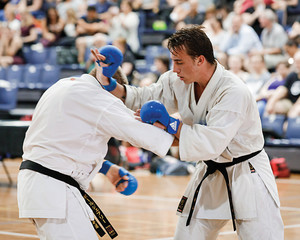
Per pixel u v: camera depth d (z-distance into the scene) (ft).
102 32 74.90
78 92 14.71
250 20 67.31
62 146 14.49
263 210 16.24
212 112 15.94
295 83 55.01
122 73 18.25
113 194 38.99
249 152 16.39
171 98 17.88
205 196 16.89
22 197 14.42
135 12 78.54
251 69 58.13
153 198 36.91
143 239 24.43
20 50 77.82
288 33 66.80
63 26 81.00
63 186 14.40
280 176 48.78
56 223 14.16
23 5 88.74
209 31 65.46
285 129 54.03
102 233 15.21
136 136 14.94
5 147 42.83
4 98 66.13
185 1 78.18
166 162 51.57
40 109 14.90
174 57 15.92
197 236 16.89
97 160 15.12
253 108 16.24
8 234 25.34
